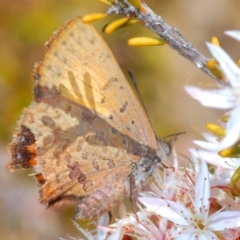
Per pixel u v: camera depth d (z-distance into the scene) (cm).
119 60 23
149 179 16
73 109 16
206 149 16
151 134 16
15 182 22
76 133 16
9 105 22
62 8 23
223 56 14
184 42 15
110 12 15
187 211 15
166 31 15
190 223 15
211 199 15
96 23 23
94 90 15
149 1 23
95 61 15
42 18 23
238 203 15
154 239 15
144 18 15
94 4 23
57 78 15
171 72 23
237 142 14
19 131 16
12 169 16
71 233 21
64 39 15
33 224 21
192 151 16
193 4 25
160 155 16
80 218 16
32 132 16
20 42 23
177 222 15
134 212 16
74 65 15
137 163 16
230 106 14
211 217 15
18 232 22
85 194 16
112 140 16
